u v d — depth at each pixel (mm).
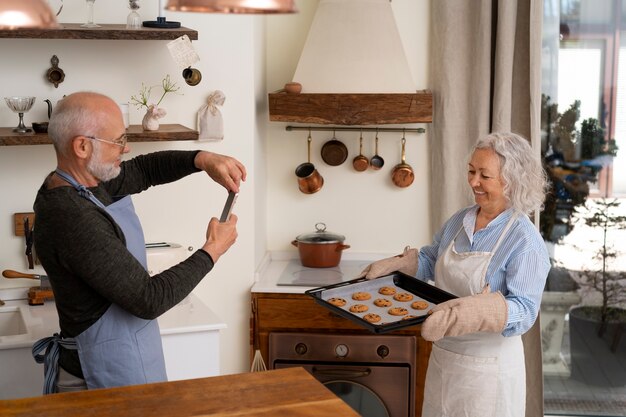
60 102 2297
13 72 3256
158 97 3428
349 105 3602
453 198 3855
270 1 1611
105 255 2191
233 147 3553
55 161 3334
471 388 2744
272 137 4023
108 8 3348
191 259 2375
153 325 2475
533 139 3693
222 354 3697
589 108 3953
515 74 3771
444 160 3844
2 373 2812
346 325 3545
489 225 2762
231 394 1971
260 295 3559
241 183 3586
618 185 3982
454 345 2781
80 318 2320
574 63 3936
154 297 2250
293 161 4035
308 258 3871
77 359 2383
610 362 4082
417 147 3979
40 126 3092
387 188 4023
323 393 1977
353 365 3555
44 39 3266
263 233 3965
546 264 2680
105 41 3330
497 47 3684
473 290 2762
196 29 3451
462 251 2836
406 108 3600
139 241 2473
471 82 3781
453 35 3770
